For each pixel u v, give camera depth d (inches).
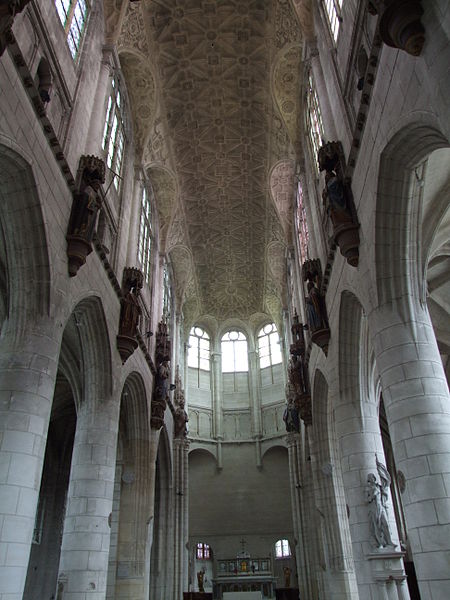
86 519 563.2
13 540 376.2
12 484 389.7
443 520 362.9
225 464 1505.9
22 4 322.0
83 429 615.2
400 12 309.3
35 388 429.4
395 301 453.1
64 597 519.2
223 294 1595.7
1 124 379.9
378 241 457.7
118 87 826.8
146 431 878.4
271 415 1550.2
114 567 781.9
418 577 368.2
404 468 398.9
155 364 959.0
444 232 593.9
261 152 1078.4
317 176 780.6
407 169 428.5
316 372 853.2
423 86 338.0
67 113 550.3
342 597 786.8
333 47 627.8
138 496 833.5
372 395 629.6
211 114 1004.6
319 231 758.5
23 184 431.2
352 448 603.2
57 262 480.7
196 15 841.5
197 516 1433.3
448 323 746.2
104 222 685.9
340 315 620.4
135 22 805.9
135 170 909.8
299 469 1247.5
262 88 948.6
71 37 600.4
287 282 1349.7
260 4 826.8
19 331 444.8
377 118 437.4
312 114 804.0
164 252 1131.9
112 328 665.6
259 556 1374.3
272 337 1651.1
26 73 412.8
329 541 836.0
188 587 1198.3
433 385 413.7
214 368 1635.1
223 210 1240.2
